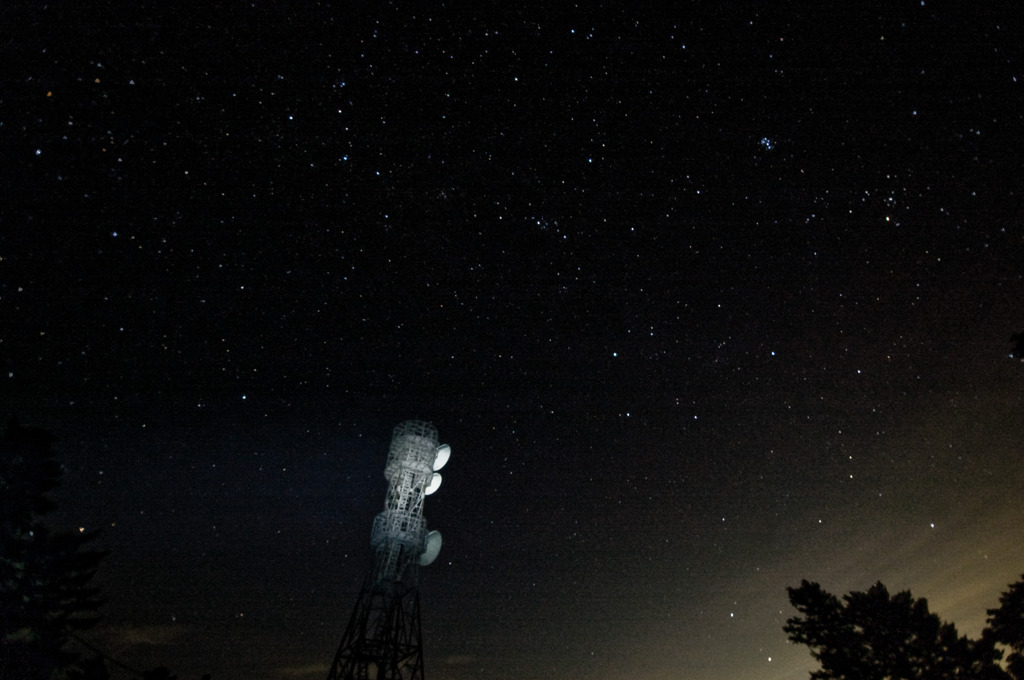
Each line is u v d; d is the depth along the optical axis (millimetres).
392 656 16625
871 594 13898
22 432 9148
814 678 13695
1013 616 12602
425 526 18922
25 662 8820
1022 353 8531
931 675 12625
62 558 9234
